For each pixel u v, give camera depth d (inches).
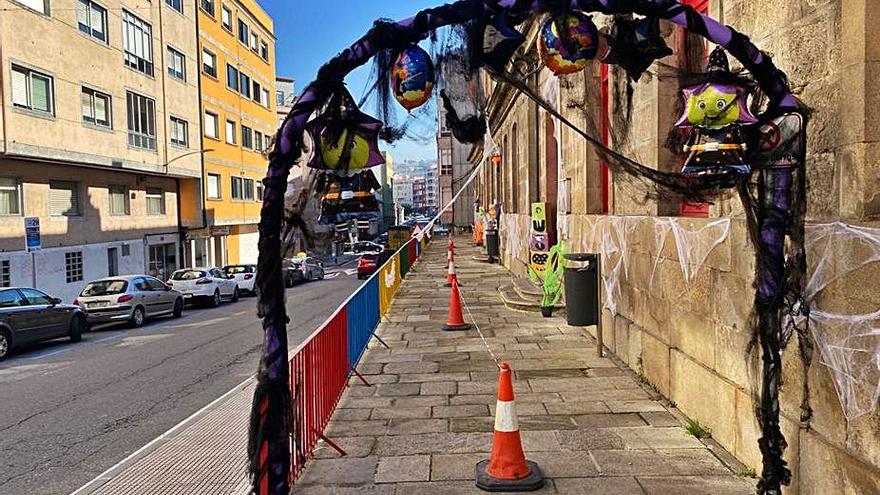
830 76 148.3
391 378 314.0
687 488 179.0
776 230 153.0
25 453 266.8
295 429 194.4
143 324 761.0
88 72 943.7
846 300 140.4
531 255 599.5
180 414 325.7
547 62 148.9
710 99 147.3
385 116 155.0
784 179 153.1
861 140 136.2
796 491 161.2
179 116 1267.2
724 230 200.5
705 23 142.0
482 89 155.4
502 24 144.7
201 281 964.0
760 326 157.6
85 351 556.4
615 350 335.6
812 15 154.8
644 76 231.0
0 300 541.3
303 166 157.1
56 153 858.8
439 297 625.0
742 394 189.6
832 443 147.6
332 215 165.0
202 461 236.4
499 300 580.7
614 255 334.0
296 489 187.8
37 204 871.7
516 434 188.9
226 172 1533.0
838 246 142.9
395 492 185.0
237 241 1653.5
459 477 194.1
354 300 335.0
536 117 685.3
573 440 218.1
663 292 260.7
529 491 181.2
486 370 321.7
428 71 146.0
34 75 826.8
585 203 398.0
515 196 852.0
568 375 303.1
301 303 887.1
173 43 1246.9
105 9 999.0
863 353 135.1
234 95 1592.0
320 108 150.6
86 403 352.8
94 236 1000.2
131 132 1076.5
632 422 233.1
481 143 164.9
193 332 665.6
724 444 203.6
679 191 178.2
